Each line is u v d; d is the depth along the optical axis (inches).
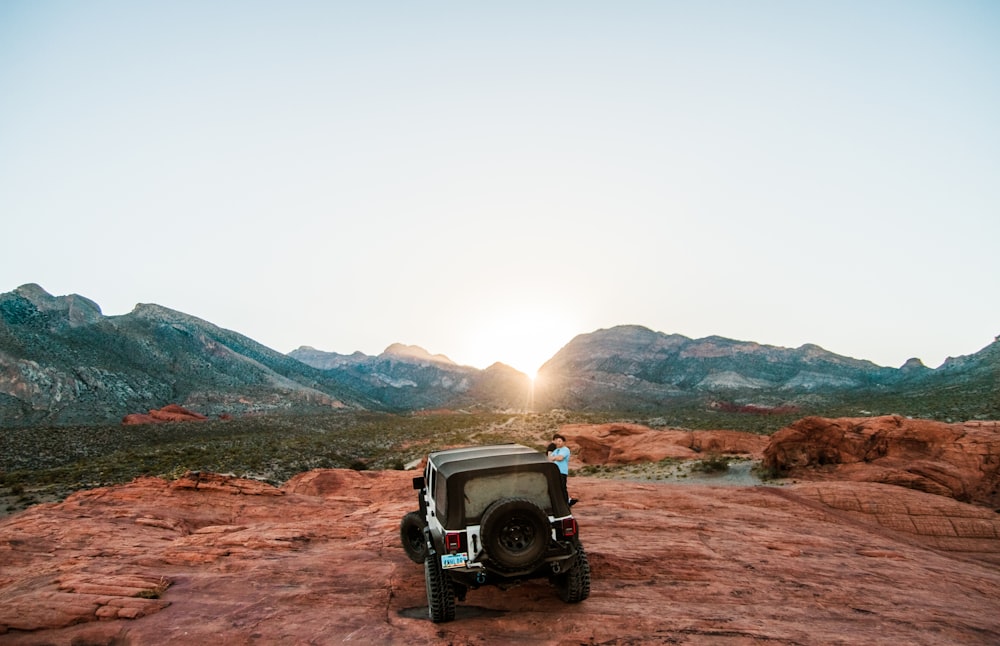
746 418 3444.9
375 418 4658.0
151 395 5137.8
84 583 303.9
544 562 260.4
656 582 318.7
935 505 693.9
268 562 362.9
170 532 492.4
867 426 1055.0
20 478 1659.7
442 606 251.4
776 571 352.5
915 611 290.7
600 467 1547.7
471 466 271.4
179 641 237.0
